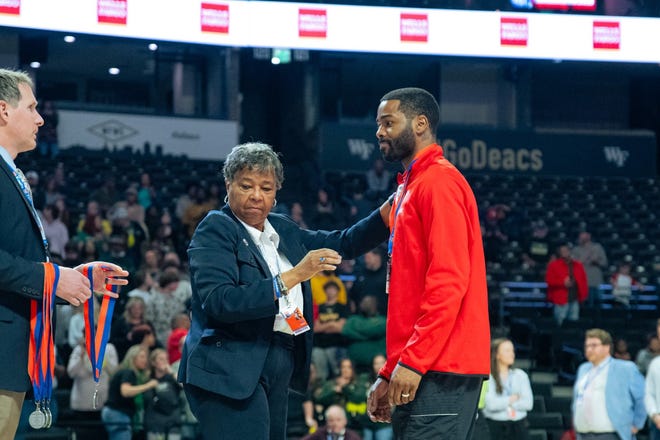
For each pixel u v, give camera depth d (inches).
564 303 609.3
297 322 149.3
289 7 607.5
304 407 405.1
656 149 1014.4
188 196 719.7
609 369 369.7
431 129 158.4
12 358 140.1
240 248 154.3
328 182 906.7
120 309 489.4
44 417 141.4
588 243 685.9
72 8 541.6
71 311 449.4
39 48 956.6
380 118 159.5
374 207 746.2
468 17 637.9
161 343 458.3
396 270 152.6
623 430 364.8
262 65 1135.6
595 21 653.9
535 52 645.9
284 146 1098.7
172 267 467.8
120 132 898.7
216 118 938.7
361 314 473.1
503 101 1041.5
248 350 150.9
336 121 1029.2
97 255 526.3
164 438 362.9
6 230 140.9
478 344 149.2
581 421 371.6
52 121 856.3
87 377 398.6
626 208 899.4
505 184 919.0
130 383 368.5
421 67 1085.8
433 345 143.0
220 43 590.6
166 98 1174.3
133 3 561.6
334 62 1079.0
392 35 625.9
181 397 377.4
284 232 167.3
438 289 143.5
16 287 137.5
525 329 602.5
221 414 150.0
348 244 173.8
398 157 159.6
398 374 143.9
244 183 156.3
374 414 156.1
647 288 687.7
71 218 649.6
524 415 379.2
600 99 1098.7
